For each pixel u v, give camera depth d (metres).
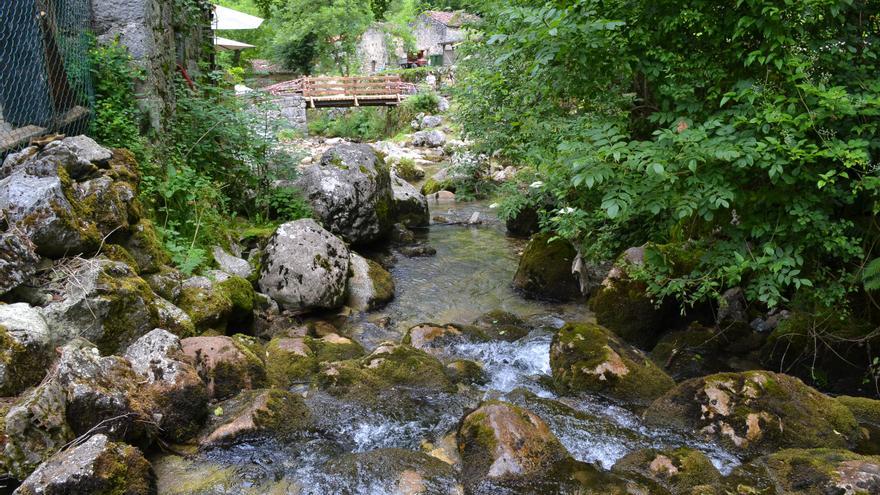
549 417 4.03
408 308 6.68
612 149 3.70
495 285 7.43
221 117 7.70
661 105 4.91
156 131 6.62
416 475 3.36
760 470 3.40
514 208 7.61
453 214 11.47
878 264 3.92
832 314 4.60
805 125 3.62
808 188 3.96
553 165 5.45
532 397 4.28
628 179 3.94
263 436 3.75
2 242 3.75
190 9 8.91
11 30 4.99
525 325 6.00
